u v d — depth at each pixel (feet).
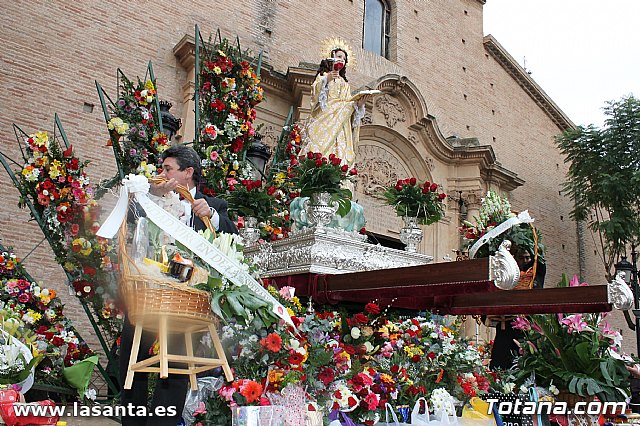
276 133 44.14
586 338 15.88
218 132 23.93
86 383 16.94
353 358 14.61
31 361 11.93
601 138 60.49
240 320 10.71
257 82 25.77
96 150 36.70
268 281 18.62
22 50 35.42
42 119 35.14
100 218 18.93
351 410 12.85
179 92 41.06
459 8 64.85
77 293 18.57
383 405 13.75
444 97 59.77
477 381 15.90
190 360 10.00
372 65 54.29
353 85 51.83
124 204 10.23
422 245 51.78
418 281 14.08
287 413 11.16
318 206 18.30
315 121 26.66
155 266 10.10
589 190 62.95
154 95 22.45
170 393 11.25
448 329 18.22
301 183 18.45
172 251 10.70
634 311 31.55
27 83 35.14
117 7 39.93
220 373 12.64
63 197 18.92
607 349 16.05
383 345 16.03
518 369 17.08
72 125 36.14
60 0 37.55
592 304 16.60
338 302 17.83
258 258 19.76
